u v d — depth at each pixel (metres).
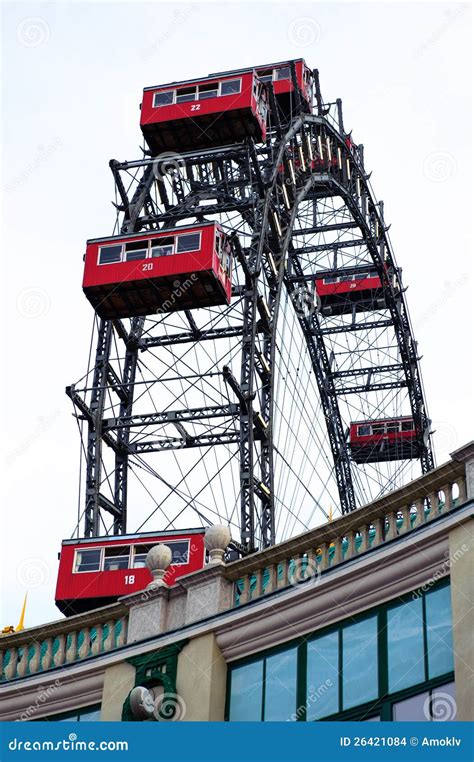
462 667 21.39
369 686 23.02
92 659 27.45
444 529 22.86
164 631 26.97
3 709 28.28
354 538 25.00
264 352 57.44
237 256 55.84
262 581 26.33
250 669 25.17
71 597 48.72
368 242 69.25
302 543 25.64
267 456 54.41
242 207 58.72
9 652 29.48
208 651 25.58
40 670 28.72
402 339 71.00
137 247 54.59
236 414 53.53
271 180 59.16
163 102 59.50
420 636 22.70
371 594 23.80
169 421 54.50
